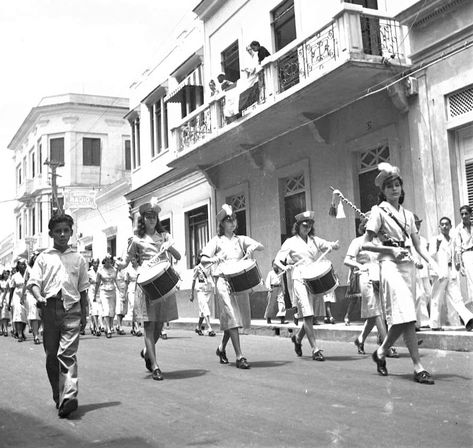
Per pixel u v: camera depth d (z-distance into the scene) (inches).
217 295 318.7
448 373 267.9
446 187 440.5
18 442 186.1
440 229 402.3
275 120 579.8
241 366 308.7
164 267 282.2
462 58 429.1
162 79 933.8
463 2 424.8
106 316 591.2
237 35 709.3
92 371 326.6
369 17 472.1
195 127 714.8
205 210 802.8
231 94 621.0
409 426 179.0
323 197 572.1
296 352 351.3
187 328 663.1
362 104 520.7
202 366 327.0
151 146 974.4
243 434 178.9
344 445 162.7
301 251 333.1
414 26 467.2
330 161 562.6
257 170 676.7
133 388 266.2
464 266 390.6
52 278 221.8
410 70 470.3
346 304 536.4
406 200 478.0
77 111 1585.9
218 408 216.1
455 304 387.2
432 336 361.7
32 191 1643.7
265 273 658.2
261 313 652.7
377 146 516.7
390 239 250.2
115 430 193.3
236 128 606.9
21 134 1809.8
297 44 525.3
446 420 184.4
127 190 1076.5
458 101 436.1
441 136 445.1
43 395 262.8
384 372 266.2
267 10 647.1
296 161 609.6
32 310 562.9
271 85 558.3
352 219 534.3
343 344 412.8
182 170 847.1
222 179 750.5
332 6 540.1
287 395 233.0
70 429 198.5
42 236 1600.6
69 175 1563.7
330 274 326.0
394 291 247.3
